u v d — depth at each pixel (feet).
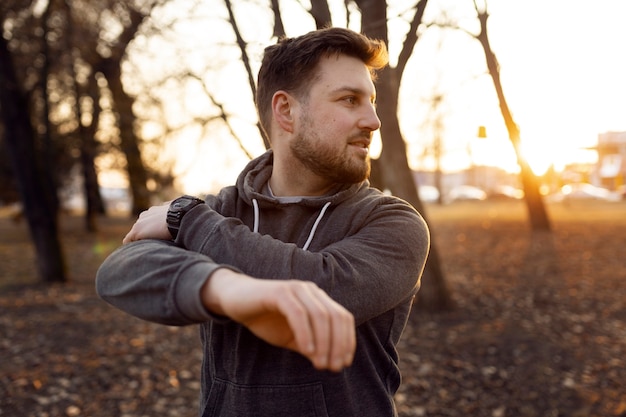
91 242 59.62
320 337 2.72
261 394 4.17
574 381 17.44
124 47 26.04
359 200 4.57
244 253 3.90
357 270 3.98
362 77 4.38
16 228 78.54
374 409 4.35
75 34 31.94
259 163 5.01
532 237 55.06
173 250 3.64
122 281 3.68
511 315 25.00
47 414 15.57
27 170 34.60
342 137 4.32
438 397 16.57
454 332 22.33
